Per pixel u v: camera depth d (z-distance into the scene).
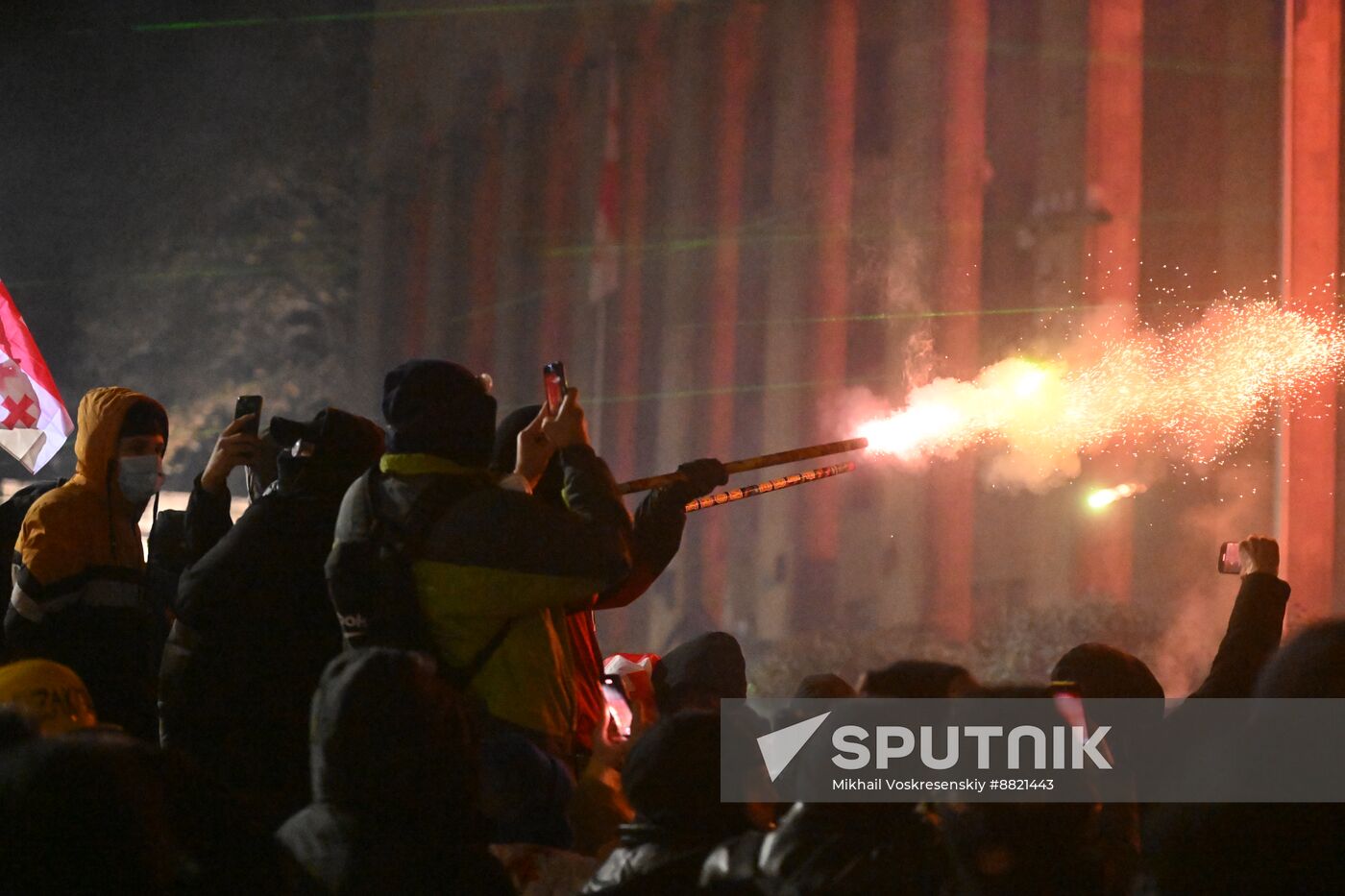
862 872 3.47
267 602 4.91
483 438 4.71
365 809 3.64
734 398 24.80
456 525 4.51
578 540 4.53
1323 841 3.00
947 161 19.50
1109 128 17.22
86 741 2.98
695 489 5.73
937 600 18.59
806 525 21.92
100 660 5.57
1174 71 17.03
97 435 5.71
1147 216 16.98
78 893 2.83
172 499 20.67
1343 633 3.11
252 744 4.89
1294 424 14.66
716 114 25.73
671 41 27.91
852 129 21.83
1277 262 15.61
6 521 6.38
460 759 3.73
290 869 3.57
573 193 32.50
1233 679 4.81
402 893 3.60
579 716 5.15
